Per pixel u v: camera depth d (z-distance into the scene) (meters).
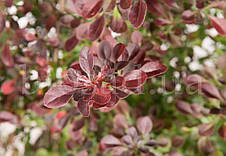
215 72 0.34
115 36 0.33
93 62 0.23
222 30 0.27
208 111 0.36
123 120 0.36
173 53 0.40
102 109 0.24
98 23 0.26
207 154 0.35
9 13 0.32
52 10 0.34
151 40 0.35
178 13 0.34
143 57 0.27
